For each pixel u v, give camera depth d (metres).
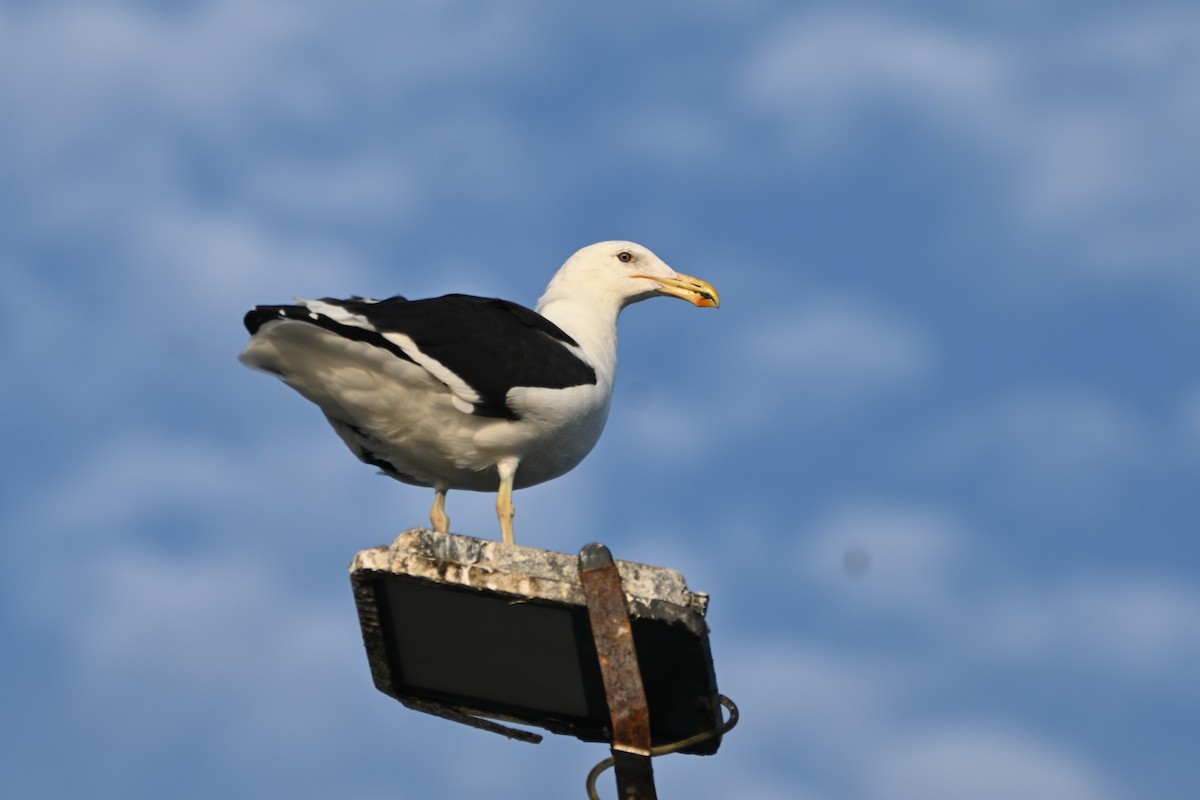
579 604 9.03
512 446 14.70
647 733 8.76
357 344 13.67
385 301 14.34
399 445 14.82
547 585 9.07
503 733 10.72
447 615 9.55
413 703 10.50
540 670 9.88
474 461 14.89
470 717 10.55
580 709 10.15
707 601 9.04
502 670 9.98
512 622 9.45
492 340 14.41
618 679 8.77
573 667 9.76
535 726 10.39
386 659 10.12
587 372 15.16
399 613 9.70
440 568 9.22
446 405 14.28
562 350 15.06
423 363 13.87
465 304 14.70
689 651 9.15
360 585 9.52
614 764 8.89
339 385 14.14
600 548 8.90
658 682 9.52
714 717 9.65
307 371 14.14
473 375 14.09
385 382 14.08
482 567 9.21
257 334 13.74
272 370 14.30
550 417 14.59
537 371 14.54
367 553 9.38
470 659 9.95
